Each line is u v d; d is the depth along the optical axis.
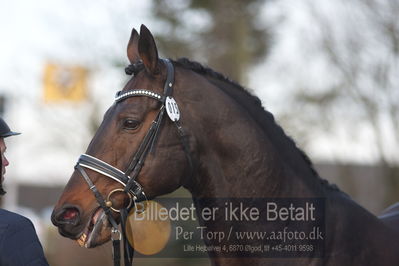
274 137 3.43
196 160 3.26
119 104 3.25
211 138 3.29
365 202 15.41
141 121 3.18
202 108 3.29
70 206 3.08
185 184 3.32
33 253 2.83
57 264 11.72
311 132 14.52
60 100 16.59
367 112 13.43
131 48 3.63
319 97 14.19
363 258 3.27
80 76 16.66
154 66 3.25
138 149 3.15
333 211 3.36
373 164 14.70
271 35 15.55
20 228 2.87
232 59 15.31
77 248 11.24
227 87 3.49
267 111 3.55
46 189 27.91
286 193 3.32
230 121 3.31
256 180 3.29
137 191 3.15
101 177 3.13
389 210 4.20
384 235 3.41
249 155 3.29
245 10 15.44
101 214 3.12
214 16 15.44
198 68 3.47
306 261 3.23
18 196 27.39
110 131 3.18
